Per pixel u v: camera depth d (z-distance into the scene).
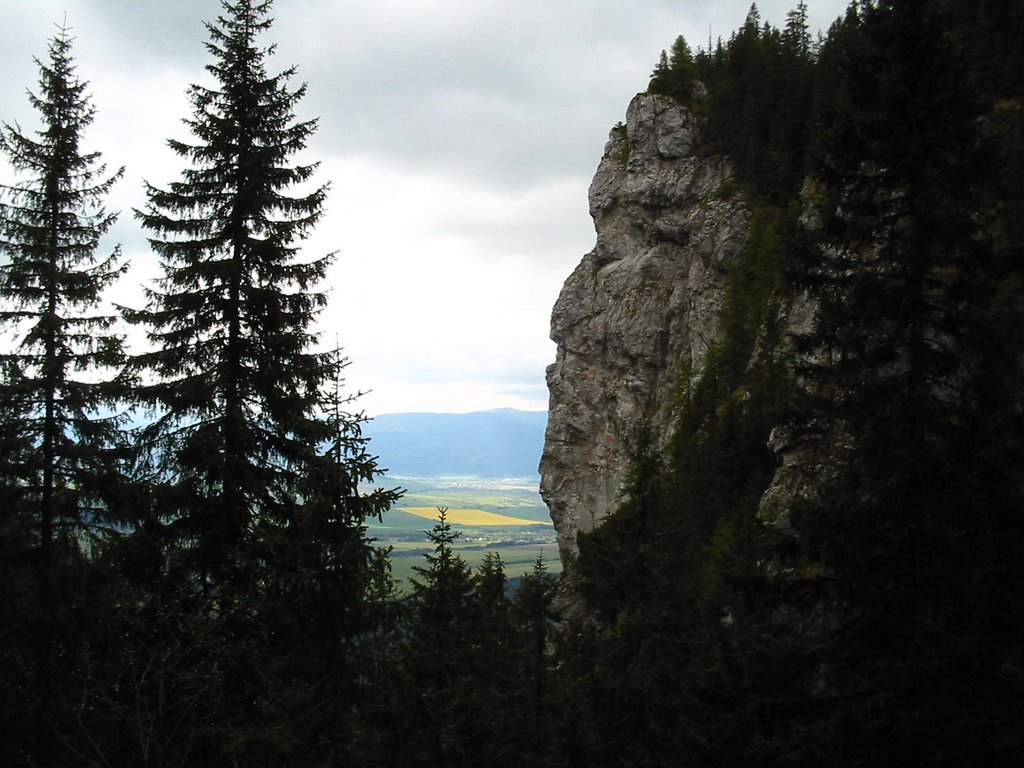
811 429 13.84
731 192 71.00
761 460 43.06
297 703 13.08
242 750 11.98
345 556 14.80
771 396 44.25
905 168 12.59
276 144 18.28
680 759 19.53
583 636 27.30
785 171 65.88
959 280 12.24
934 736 10.91
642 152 81.38
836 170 13.31
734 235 67.62
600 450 76.25
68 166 16.70
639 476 26.48
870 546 12.27
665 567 25.80
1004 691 10.92
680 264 75.00
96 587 16.62
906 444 12.07
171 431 17.61
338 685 14.54
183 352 17.55
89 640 15.92
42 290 16.16
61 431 16.53
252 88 18.03
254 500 18.03
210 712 13.44
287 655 14.42
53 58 16.92
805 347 13.56
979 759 10.85
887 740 11.70
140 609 16.52
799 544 13.14
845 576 12.63
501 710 26.42
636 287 77.00
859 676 12.46
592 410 78.50
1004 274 12.14
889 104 12.60
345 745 14.18
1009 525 11.75
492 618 34.12
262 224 18.22
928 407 12.02
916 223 12.30
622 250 81.38
